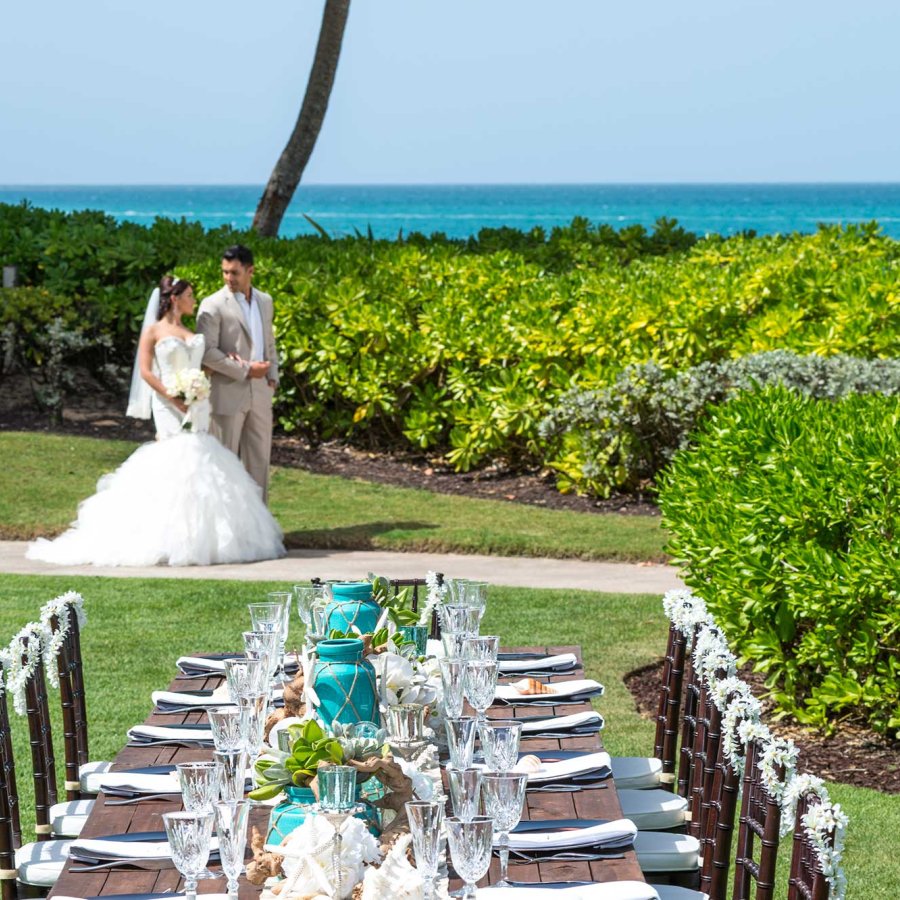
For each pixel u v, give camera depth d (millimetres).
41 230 17281
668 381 12398
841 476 6363
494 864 3150
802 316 12789
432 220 121625
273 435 15836
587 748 4023
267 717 3826
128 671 7367
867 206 160125
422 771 3332
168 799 3602
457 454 14031
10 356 16219
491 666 3736
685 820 4277
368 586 3963
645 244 19281
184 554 10328
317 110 19266
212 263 15422
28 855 3893
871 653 6156
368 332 14672
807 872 2762
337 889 2664
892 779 5867
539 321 13484
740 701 3576
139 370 10664
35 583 9562
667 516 7434
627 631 8227
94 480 13133
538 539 10875
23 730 6535
